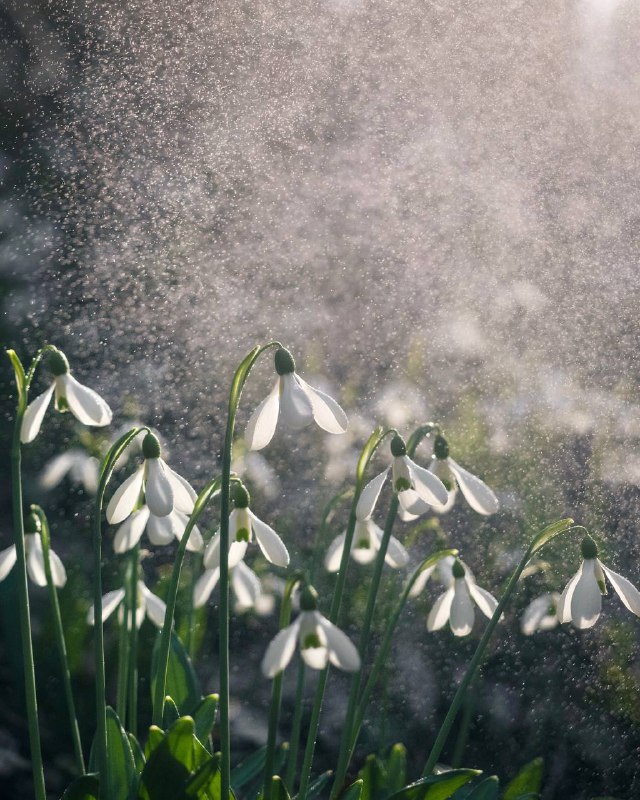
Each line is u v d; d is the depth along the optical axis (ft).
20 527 2.32
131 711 2.61
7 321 3.98
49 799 2.78
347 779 2.90
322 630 2.19
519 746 3.01
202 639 2.95
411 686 3.09
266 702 3.07
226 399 3.93
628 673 3.13
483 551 3.36
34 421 2.31
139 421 3.65
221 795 2.31
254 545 3.26
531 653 3.15
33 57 4.70
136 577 2.58
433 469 2.48
